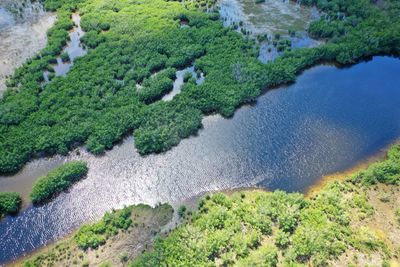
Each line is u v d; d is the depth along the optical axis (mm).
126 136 58781
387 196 48562
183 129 58062
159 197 50969
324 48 71875
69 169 52625
